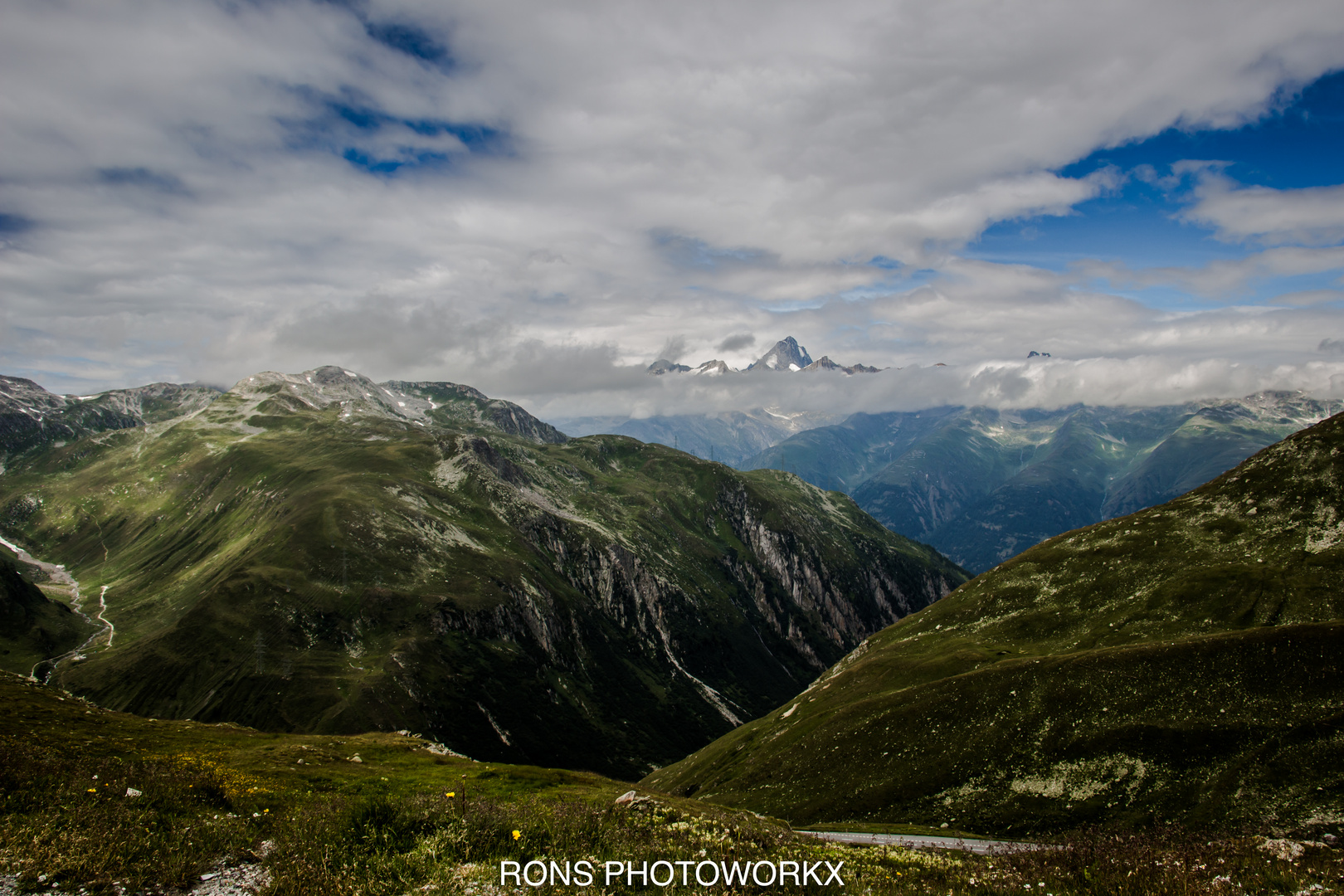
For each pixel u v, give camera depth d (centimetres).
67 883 2234
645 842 3073
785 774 12350
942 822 9444
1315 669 8975
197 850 2648
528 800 4862
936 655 14925
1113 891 2541
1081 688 10506
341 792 4934
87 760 4103
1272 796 7706
